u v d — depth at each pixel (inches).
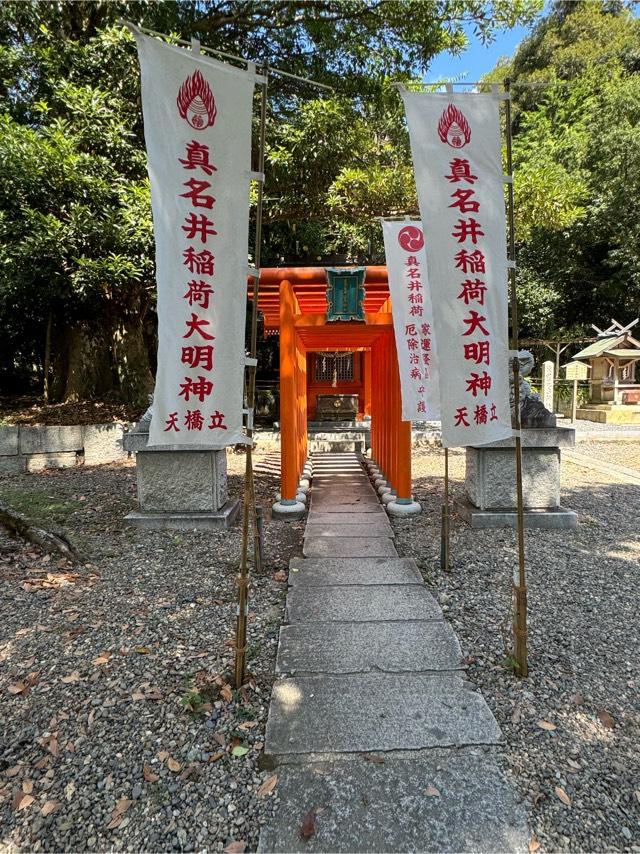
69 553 155.6
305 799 71.0
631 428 491.2
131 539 178.1
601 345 593.0
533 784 73.2
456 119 94.1
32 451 314.2
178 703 90.4
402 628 115.9
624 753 79.0
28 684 95.7
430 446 403.9
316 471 325.1
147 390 430.6
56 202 284.8
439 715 87.0
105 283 324.2
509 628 109.3
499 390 97.3
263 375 636.1
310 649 107.3
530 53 852.6
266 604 129.8
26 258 287.4
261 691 94.3
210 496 194.9
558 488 195.2
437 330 96.3
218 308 94.0
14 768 76.6
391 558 161.2
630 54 743.7
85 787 73.4
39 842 65.5
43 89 312.8
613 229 664.4
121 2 305.7
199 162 90.5
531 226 350.3
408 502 218.4
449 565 151.3
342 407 494.6
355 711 88.1
